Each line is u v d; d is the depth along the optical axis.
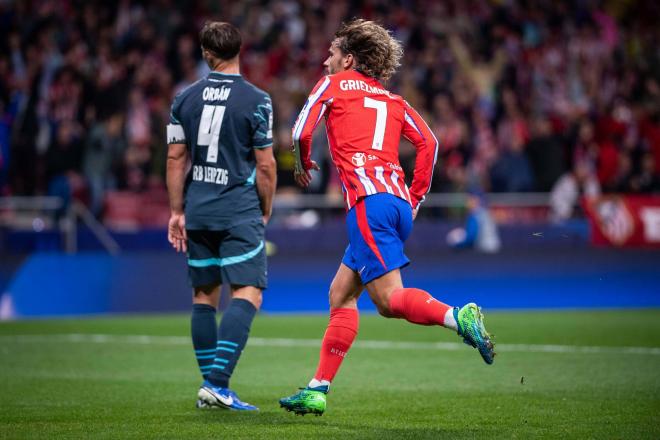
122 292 45.38
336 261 48.22
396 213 17.06
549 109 68.75
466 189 58.38
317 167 18.00
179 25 62.78
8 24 59.06
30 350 29.91
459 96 64.38
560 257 50.53
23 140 54.50
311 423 17.20
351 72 18.08
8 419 17.70
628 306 49.62
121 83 57.09
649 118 68.19
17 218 47.94
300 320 40.97
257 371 25.30
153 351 29.69
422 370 25.06
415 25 68.50
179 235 20.08
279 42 64.19
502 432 16.11
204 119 19.44
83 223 49.22
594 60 73.31
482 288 48.50
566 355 28.09
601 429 16.39
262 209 19.80
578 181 60.84
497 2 74.31
